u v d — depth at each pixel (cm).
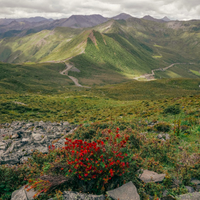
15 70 19462
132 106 3653
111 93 11475
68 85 18825
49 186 392
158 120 1398
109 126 1139
